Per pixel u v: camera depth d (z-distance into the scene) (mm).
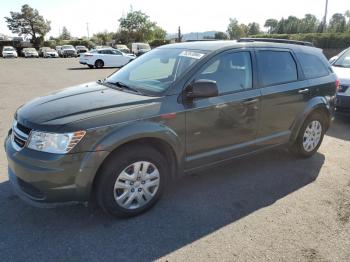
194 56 3836
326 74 5117
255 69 4168
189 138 3598
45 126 2969
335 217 3533
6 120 7215
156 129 3271
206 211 3602
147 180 3434
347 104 6812
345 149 5621
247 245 3049
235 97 3900
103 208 3250
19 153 3068
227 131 3914
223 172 4594
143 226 3305
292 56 4672
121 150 3193
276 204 3779
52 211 3506
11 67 24578
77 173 2957
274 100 4301
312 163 4980
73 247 2979
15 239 3068
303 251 2984
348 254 2961
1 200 3699
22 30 80062
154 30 67500
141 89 3691
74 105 3283
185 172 3730
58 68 24359
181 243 3064
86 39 78375
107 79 4336
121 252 2930
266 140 4379
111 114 3119
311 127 5023
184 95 3529
